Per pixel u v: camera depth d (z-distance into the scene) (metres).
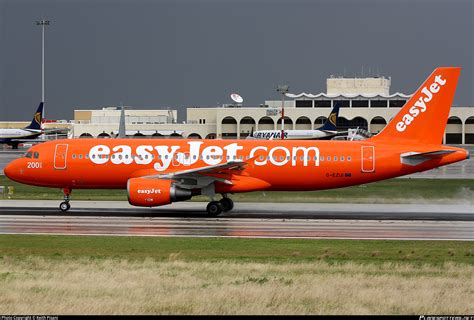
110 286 107.25
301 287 107.50
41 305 96.50
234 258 134.38
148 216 199.88
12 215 198.62
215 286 107.94
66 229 171.75
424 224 187.88
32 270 120.38
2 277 114.25
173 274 117.06
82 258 132.75
